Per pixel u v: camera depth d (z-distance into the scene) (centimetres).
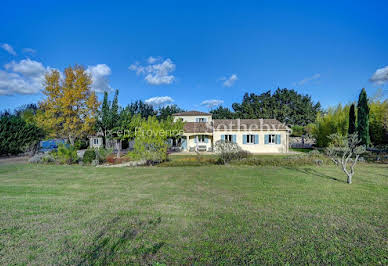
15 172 1120
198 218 480
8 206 570
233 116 5100
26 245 367
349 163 1368
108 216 496
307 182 849
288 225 441
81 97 2195
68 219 479
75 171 1152
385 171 1087
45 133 2303
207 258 325
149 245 365
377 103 2141
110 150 1870
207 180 897
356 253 338
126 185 819
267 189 743
